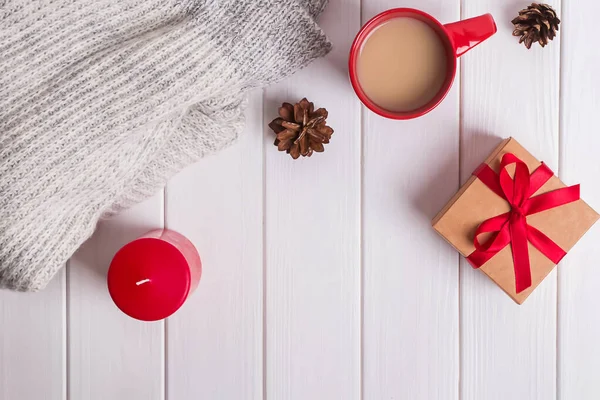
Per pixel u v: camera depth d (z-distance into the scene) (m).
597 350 0.92
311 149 0.89
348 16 0.90
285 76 0.86
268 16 0.84
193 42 0.82
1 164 0.79
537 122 0.91
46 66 0.80
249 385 0.92
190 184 0.91
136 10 0.83
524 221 0.88
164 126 0.85
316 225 0.92
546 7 0.88
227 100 0.86
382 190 0.92
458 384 0.93
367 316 0.92
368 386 0.93
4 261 0.80
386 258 0.92
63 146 0.80
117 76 0.81
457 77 0.91
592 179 0.92
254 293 0.92
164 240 0.85
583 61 0.91
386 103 0.84
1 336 0.92
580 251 0.92
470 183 0.89
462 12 0.90
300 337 0.92
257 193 0.91
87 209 0.84
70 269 0.92
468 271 0.92
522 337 0.93
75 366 0.92
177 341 0.92
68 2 0.81
